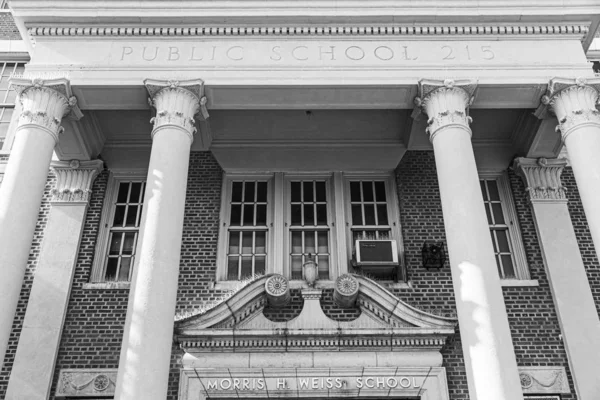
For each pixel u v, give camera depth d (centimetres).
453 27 1168
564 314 1184
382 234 1317
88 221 1302
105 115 1307
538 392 1125
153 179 1003
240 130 1360
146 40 1163
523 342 1175
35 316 1170
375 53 1155
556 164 1348
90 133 1306
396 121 1344
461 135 1063
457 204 990
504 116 1334
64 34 1159
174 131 1058
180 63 1134
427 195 1343
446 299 1222
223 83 1115
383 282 1243
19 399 1087
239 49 1155
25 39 1219
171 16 1148
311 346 1125
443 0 1152
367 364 1115
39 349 1136
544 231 1283
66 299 1194
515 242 1303
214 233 1299
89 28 1159
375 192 1375
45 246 1248
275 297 1160
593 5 1154
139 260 927
